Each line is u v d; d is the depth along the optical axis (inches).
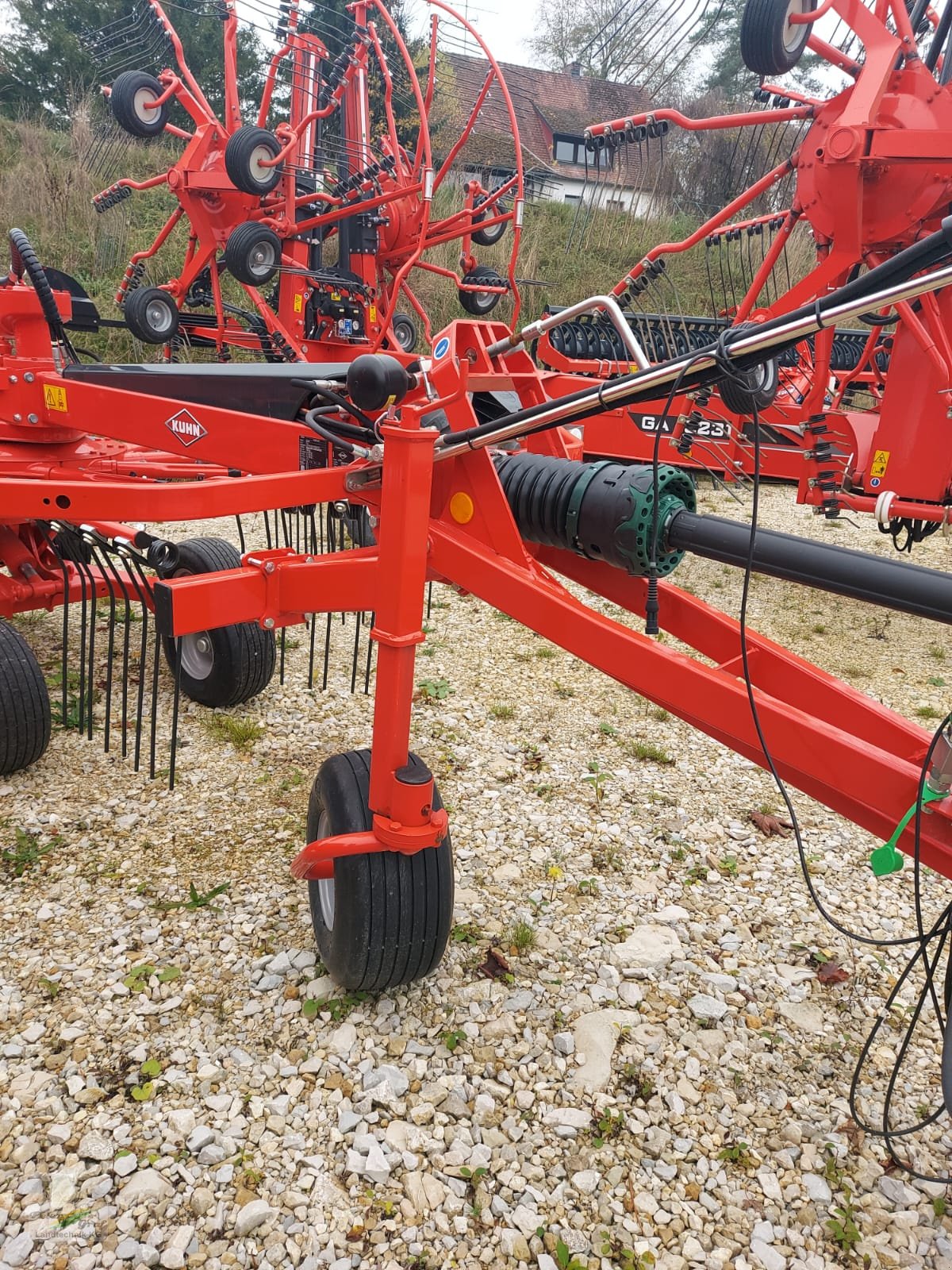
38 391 147.9
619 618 240.4
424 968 101.4
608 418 327.6
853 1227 82.7
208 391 130.1
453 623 229.5
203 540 178.7
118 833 133.6
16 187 568.4
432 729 170.7
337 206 377.1
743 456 306.5
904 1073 100.1
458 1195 83.2
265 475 106.8
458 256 614.5
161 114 360.5
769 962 116.1
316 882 108.6
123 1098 90.7
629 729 176.1
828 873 134.7
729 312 323.6
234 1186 82.4
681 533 87.5
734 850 139.2
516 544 98.7
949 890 132.3
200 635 168.9
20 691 137.6
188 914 117.4
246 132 320.8
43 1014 100.3
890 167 214.2
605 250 626.5
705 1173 87.2
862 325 455.2
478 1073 96.3
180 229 596.4
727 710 81.4
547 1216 82.0
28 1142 85.2
